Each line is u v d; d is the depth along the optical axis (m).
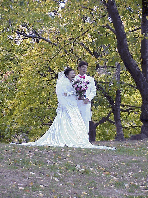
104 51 18.50
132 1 15.59
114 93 21.72
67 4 14.57
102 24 14.72
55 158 9.16
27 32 20.70
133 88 23.20
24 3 14.63
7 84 21.77
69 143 10.81
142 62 16.88
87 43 18.34
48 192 6.80
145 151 11.23
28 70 21.19
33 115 23.03
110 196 7.02
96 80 20.56
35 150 9.76
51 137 11.04
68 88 11.18
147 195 7.26
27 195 6.47
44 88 21.52
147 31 15.88
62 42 18.02
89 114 11.95
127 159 9.82
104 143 13.52
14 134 24.20
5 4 15.46
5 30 17.08
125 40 14.62
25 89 21.75
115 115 21.84
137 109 25.84
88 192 7.13
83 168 8.62
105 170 8.73
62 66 18.91
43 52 19.92
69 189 7.16
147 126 16.48
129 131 29.00
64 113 11.09
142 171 8.82
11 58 21.58
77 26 16.94
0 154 8.94
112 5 14.16
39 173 7.89
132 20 17.17
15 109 23.95
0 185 6.76
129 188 7.66
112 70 18.73
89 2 14.04
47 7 15.70
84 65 11.66
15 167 8.01
